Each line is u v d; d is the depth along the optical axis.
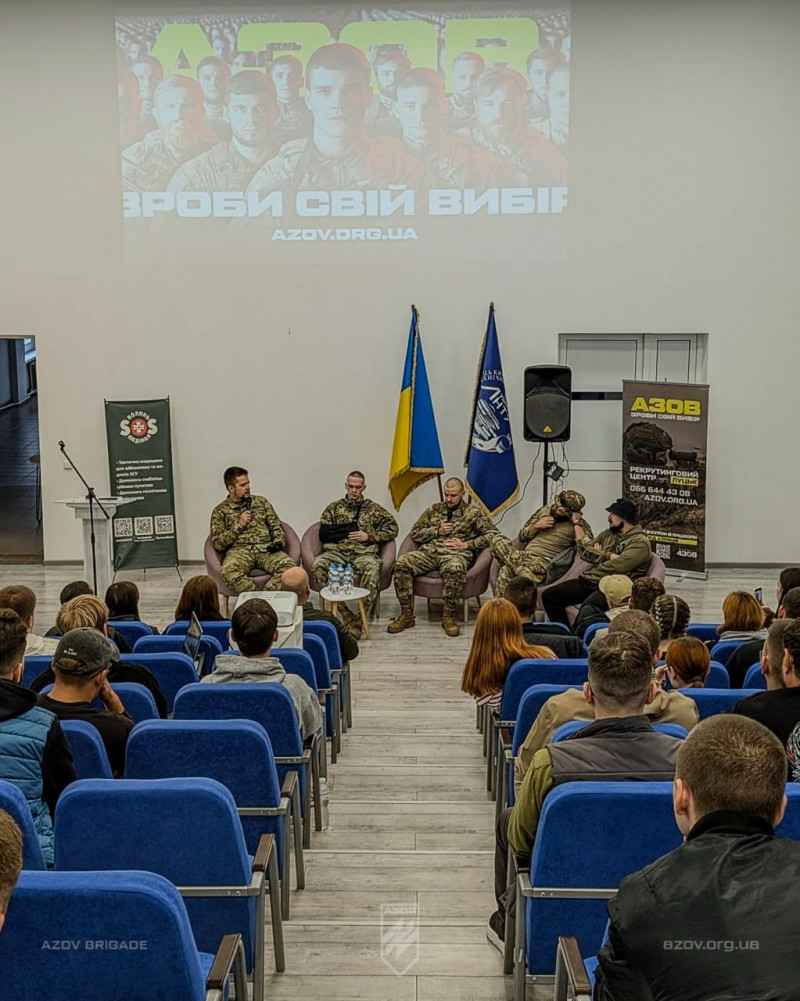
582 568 7.76
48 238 9.54
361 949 3.47
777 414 9.62
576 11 9.15
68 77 9.34
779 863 1.55
